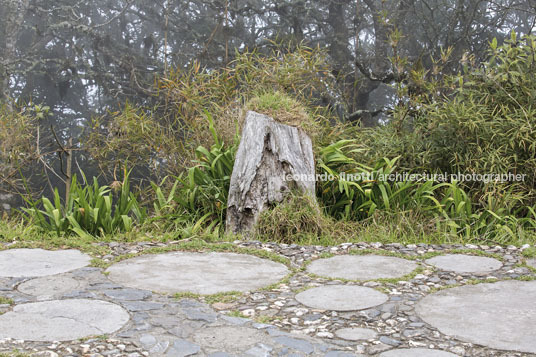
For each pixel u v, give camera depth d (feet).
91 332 7.67
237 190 15.87
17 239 14.48
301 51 22.52
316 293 9.76
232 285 10.20
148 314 8.46
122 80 57.16
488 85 21.03
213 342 7.43
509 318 8.40
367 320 8.41
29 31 72.54
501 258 12.26
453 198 17.53
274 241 14.93
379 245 13.65
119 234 15.49
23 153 22.06
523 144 18.99
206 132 20.29
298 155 16.02
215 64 46.98
